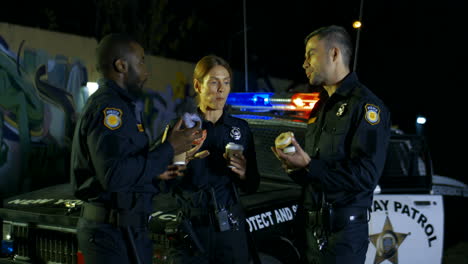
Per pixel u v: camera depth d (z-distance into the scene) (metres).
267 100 3.93
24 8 8.87
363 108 2.21
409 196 3.55
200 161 2.54
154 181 2.30
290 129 3.77
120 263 2.12
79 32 9.27
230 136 2.62
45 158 6.46
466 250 3.89
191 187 2.54
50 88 6.50
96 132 2.03
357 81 2.35
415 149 3.74
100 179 2.02
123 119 2.08
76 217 2.87
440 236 3.61
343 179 2.14
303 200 2.45
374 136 2.18
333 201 2.28
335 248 2.25
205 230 2.49
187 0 10.60
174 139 2.17
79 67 6.86
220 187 2.54
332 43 2.34
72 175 2.21
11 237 3.19
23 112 6.19
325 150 2.31
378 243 3.39
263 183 3.61
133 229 2.14
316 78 2.39
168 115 8.67
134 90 2.30
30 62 6.25
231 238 2.51
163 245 2.74
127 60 2.20
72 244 2.92
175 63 8.79
